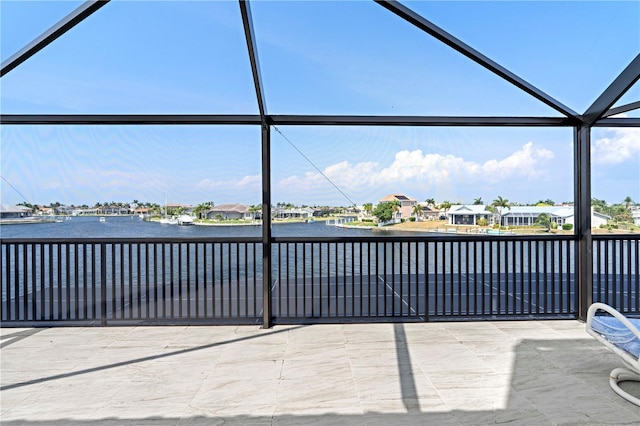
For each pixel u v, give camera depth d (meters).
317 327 4.07
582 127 4.08
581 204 4.18
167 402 2.54
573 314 4.37
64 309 5.29
